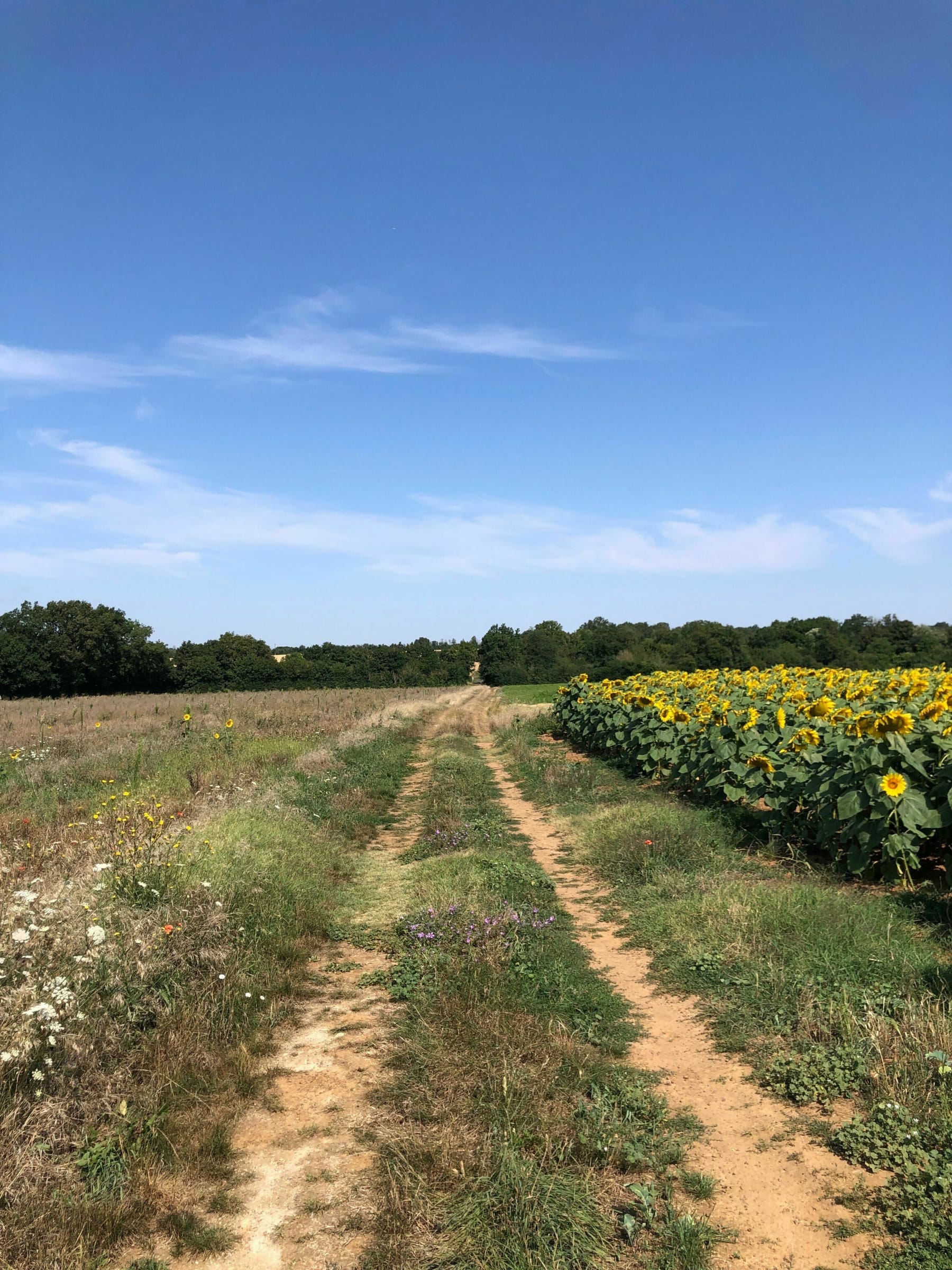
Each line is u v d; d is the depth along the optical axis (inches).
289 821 390.3
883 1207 130.0
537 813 503.5
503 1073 170.4
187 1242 126.7
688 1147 150.6
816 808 343.6
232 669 3110.2
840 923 242.5
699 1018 207.6
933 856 304.8
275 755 648.4
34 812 425.7
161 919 226.8
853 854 292.0
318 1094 173.2
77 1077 160.2
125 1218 130.1
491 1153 143.8
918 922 249.9
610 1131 151.4
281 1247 126.5
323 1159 149.1
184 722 856.9
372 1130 157.1
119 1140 147.6
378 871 361.7
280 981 228.7
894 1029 176.1
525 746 810.2
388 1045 194.9
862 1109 157.5
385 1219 130.2
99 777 544.4
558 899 319.6
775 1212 131.8
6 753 651.5
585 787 554.6
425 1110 161.6
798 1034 186.2
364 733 818.8
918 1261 116.3
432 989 219.6
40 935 192.2
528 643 3467.0
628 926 280.8
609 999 218.1
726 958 234.1
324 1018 214.1
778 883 300.2
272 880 295.0
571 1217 127.6
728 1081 176.1
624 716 655.8
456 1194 134.6
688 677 893.2
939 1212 124.6
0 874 255.6
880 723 292.0
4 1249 119.1
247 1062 182.5
